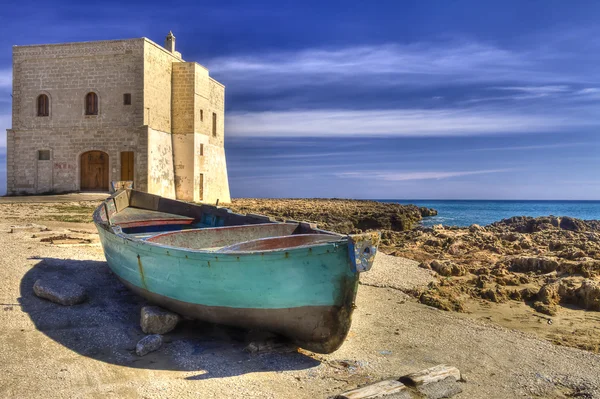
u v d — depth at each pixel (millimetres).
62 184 33031
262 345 7996
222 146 41812
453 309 11055
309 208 40125
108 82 32219
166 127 34562
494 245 19297
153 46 32781
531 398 6836
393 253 17938
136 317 9195
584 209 97688
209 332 8703
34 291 9930
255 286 7629
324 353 7863
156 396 6484
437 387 6781
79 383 6758
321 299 7434
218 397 6520
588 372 7672
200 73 36281
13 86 33656
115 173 32188
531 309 11297
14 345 7809
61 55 32875
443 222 49281
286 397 6602
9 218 20922
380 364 7777
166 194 34156
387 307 10938
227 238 11070
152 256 8633
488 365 7898
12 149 33594
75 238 15789
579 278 13117
